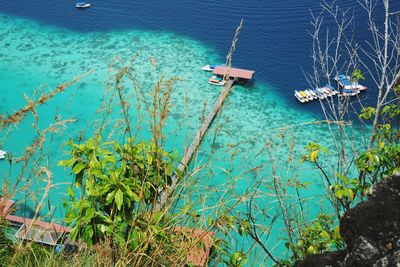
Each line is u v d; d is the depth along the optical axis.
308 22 47.00
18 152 29.44
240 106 36.72
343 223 3.08
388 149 5.28
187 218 4.64
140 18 49.22
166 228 4.28
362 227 2.93
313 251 4.75
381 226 2.89
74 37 46.22
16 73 40.41
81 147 4.50
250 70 41.00
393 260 2.77
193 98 36.12
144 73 39.38
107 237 4.30
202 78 39.75
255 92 38.66
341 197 5.17
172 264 4.28
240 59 43.44
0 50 43.56
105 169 4.63
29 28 47.25
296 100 37.72
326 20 46.38
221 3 51.59
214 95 37.03
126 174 4.52
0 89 38.53
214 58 43.38
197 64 42.03
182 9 50.75
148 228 4.17
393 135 6.18
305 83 39.72
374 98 33.75
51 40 45.53
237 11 50.19
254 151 24.75
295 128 33.78
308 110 36.44
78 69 41.00
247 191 5.03
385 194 3.00
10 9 50.16
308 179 23.14
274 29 47.12
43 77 40.00
